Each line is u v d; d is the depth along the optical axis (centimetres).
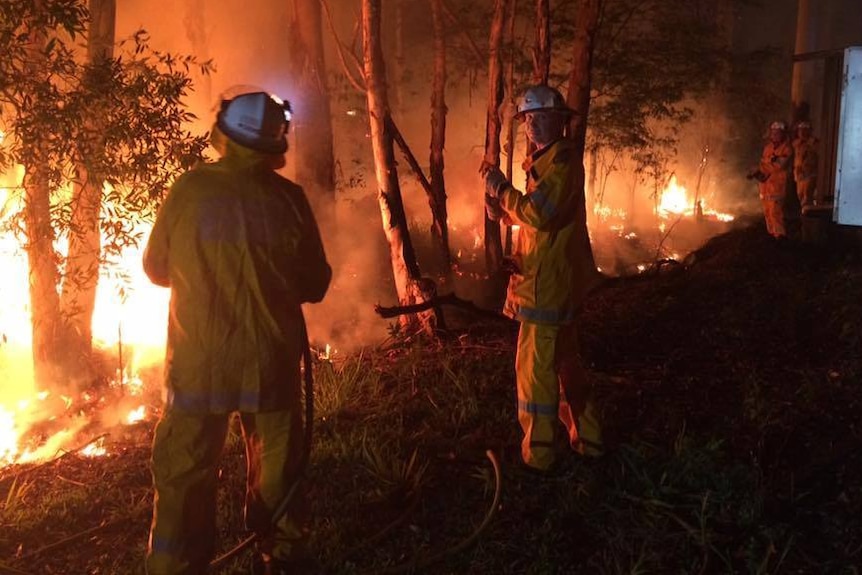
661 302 933
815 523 436
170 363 349
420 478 488
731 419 556
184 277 344
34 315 704
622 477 477
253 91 358
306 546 385
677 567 401
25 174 604
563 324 468
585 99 978
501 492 453
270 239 352
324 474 498
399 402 624
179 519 350
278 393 357
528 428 480
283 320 358
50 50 564
